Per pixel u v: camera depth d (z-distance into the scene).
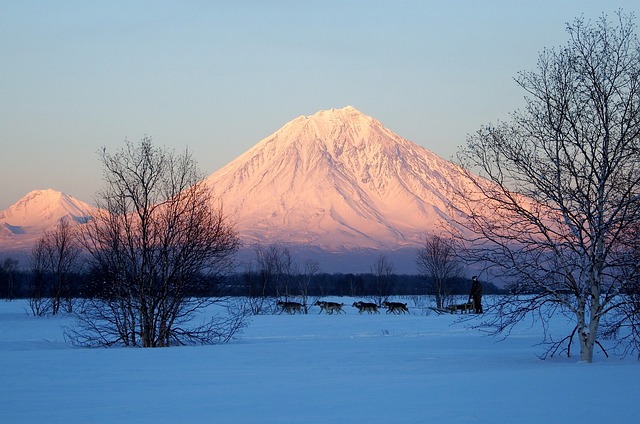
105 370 16.33
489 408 10.41
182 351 21.64
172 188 27.38
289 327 36.09
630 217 16.91
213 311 50.81
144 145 27.48
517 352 20.86
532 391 12.01
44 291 58.44
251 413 10.36
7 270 105.62
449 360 18.67
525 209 17.91
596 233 17.00
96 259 27.80
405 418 9.73
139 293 26.23
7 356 19.83
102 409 10.84
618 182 17.14
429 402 11.05
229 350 21.80
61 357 19.61
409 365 17.47
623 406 10.44
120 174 26.83
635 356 19.09
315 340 26.69
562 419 9.47
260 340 27.78
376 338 27.38
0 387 13.35
